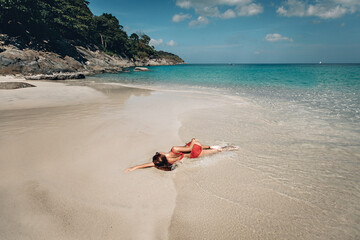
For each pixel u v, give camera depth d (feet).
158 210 10.89
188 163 15.87
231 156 17.02
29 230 9.11
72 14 194.59
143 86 66.13
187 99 41.68
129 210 10.75
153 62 474.08
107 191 12.15
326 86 60.80
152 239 9.12
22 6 118.93
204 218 10.43
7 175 13.07
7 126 22.08
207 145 19.08
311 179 13.79
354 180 13.67
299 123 25.45
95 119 25.70
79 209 10.55
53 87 55.26
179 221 10.21
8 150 16.47
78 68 125.59
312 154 17.34
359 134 21.65
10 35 116.06
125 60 334.03
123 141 19.35
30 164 14.56
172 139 20.27
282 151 17.98
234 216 10.55
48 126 22.45
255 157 16.87
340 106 34.45
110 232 9.34
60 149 17.12
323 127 23.94
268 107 34.24
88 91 50.93
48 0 156.56
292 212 10.82
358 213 10.75
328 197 12.00
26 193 11.46
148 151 17.60
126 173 14.17
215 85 68.69
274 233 9.53
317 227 9.86
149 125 24.21
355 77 89.97
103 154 16.66
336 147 18.65
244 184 13.25
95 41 276.62
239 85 67.82
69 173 13.74
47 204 10.74
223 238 9.29
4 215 9.82
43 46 123.65
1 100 35.94
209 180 13.69
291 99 41.45
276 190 12.65
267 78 92.73
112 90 54.39
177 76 113.80
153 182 13.32
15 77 77.82
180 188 12.83
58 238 8.84
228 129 23.38
